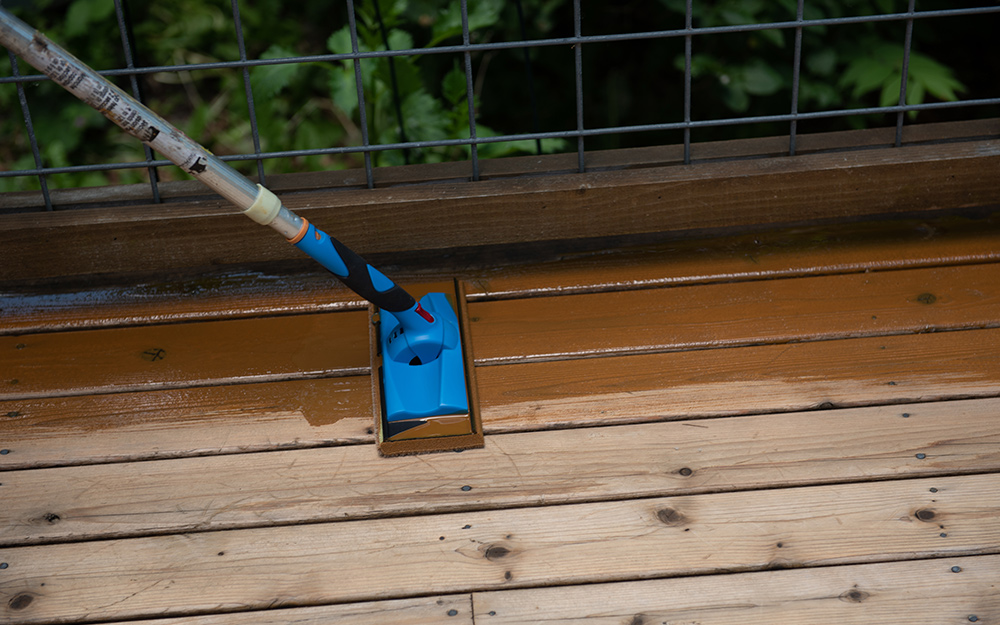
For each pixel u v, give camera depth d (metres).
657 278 1.65
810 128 2.67
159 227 1.61
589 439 1.33
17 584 1.14
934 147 1.69
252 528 1.21
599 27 2.74
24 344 1.55
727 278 1.64
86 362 1.50
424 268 1.71
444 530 1.20
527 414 1.38
